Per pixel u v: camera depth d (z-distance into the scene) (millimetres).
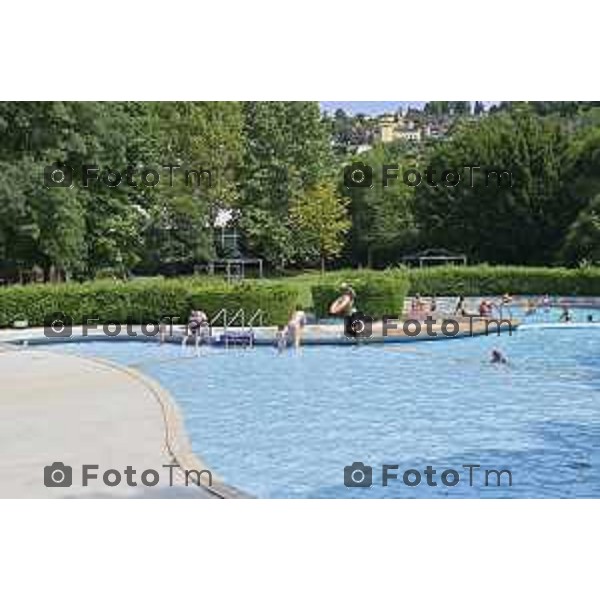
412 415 16172
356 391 19016
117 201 46781
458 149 60031
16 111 40156
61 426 13852
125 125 46500
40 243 41469
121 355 25922
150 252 53188
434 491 10930
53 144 41469
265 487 11180
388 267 59469
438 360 24031
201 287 32500
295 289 32188
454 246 59906
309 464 12430
